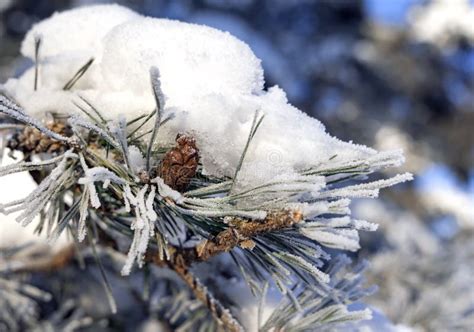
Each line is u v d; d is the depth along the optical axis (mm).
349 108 3936
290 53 3875
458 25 4434
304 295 707
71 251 919
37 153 717
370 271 1094
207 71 654
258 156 640
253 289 693
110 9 756
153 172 640
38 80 739
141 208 607
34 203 618
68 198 811
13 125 706
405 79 4195
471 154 4391
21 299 933
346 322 682
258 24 3900
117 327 1140
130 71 665
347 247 613
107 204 707
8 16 2979
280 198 620
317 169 632
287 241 644
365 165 625
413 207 3660
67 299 1082
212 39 666
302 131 645
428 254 1188
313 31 4090
